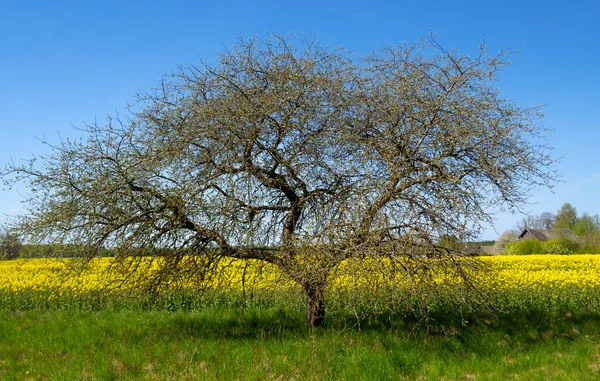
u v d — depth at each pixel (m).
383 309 10.99
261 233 9.65
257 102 8.98
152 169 9.07
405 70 9.79
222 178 8.87
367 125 9.22
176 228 9.36
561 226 83.00
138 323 12.24
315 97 9.15
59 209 9.17
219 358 9.01
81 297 15.36
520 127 9.23
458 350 9.66
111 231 9.36
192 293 12.86
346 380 7.89
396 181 8.71
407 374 8.41
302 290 9.02
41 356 9.72
